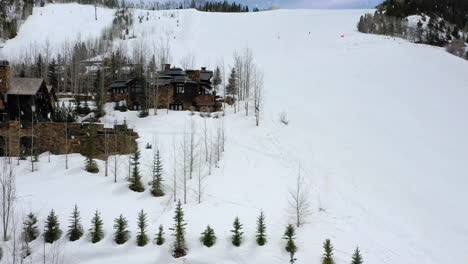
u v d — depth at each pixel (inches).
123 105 2472.9
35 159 1390.3
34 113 1700.3
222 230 1102.4
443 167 1552.7
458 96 2415.1
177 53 4377.5
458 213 1232.2
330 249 962.1
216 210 1214.3
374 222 1206.3
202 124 2100.1
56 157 1485.0
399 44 4079.7
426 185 1421.0
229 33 5634.8
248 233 1096.8
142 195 1263.5
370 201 1341.0
